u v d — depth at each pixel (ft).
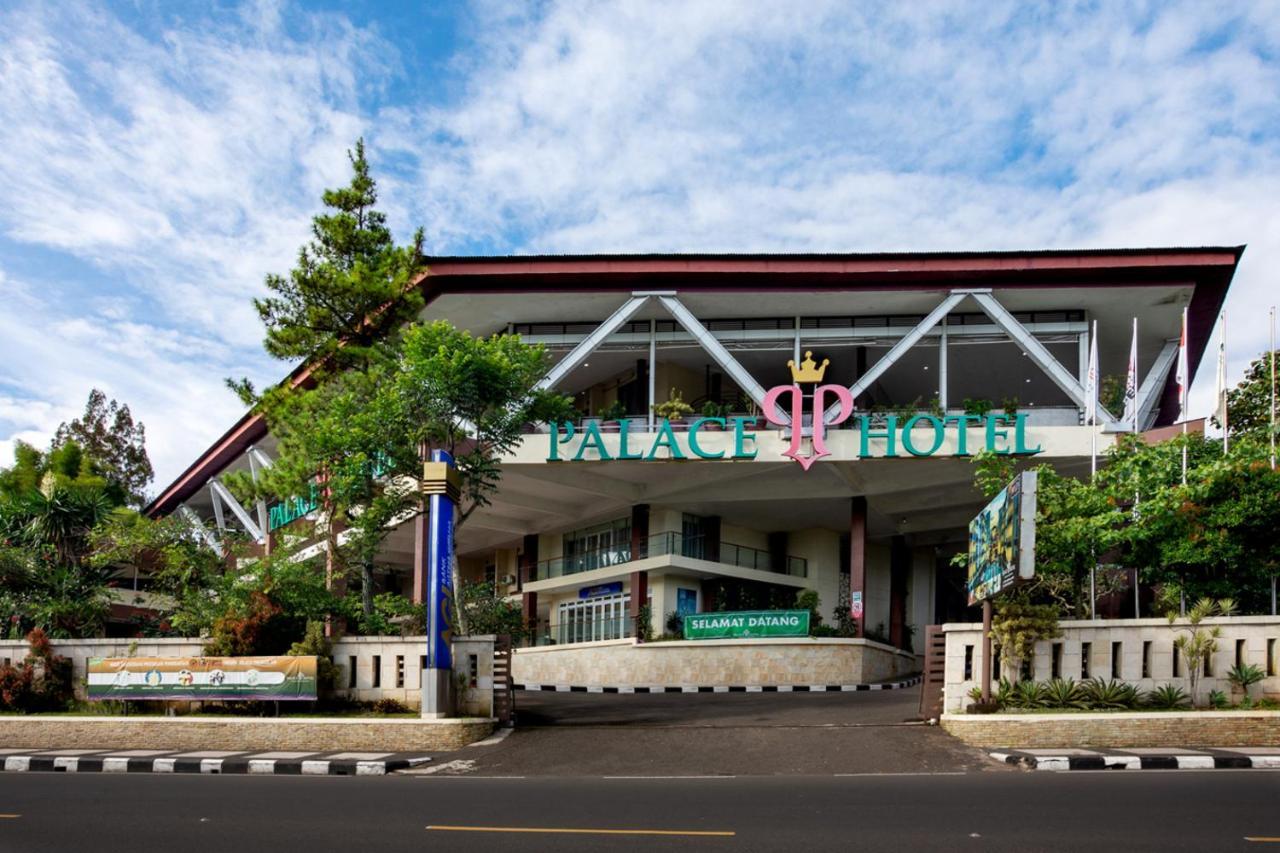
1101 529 65.46
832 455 99.14
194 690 65.67
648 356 121.60
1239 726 50.88
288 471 84.74
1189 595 64.75
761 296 105.09
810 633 107.34
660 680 109.09
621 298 106.01
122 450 214.07
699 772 49.24
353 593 86.43
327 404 83.66
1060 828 32.86
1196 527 62.69
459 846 31.91
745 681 105.70
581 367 126.72
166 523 88.17
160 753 57.77
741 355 121.19
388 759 53.67
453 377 75.15
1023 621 56.70
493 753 56.59
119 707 67.97
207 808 39.34
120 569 94.99
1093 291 101.86
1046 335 108.58
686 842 31.89
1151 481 68.13
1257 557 63.36
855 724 61.36
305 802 40.55
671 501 117.50
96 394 216.95
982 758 49.44
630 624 117.80
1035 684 57.31
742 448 100.37
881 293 103.65
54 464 146.82
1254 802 36.58
